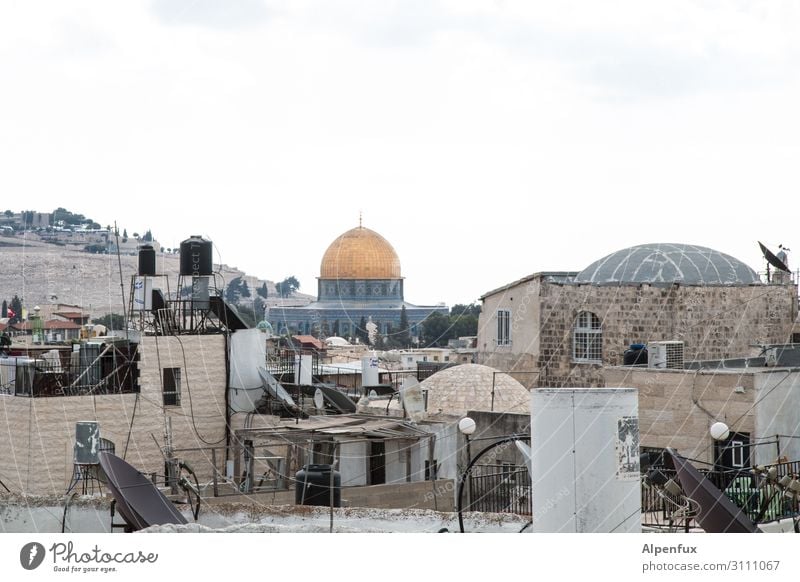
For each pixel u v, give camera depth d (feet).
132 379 154.92
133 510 75.56
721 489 90.12
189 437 156.15
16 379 148.66
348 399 165.99
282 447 131.64
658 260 214.28
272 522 87.66
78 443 106.32
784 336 206.69
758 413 124.88
